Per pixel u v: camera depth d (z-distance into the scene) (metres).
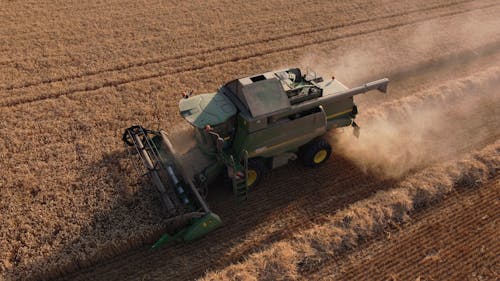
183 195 8.10
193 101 8.67
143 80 13.66
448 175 9.88
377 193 9.41
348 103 9.88
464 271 7.86
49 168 9.82
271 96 8.32
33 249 7.84
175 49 15.59
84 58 14.86
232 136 8.74
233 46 15.95
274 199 9.38
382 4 20.30
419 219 8.94
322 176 10.07
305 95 8.81
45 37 16.23
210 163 8.77
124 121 11.63
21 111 11.98
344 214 8.88
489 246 8.34
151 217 8.53
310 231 8.45
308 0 20.42
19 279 7.41
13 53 15.05
